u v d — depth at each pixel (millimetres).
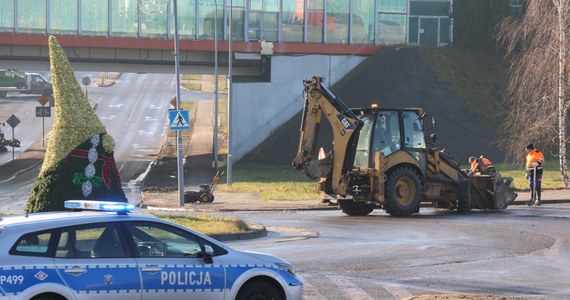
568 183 152375
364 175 101062
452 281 53688
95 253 36031
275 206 120062
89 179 79688
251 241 75125
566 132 160000
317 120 102812
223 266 38156
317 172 102000
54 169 79375
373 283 52656
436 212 109188
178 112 125875
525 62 156375
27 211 80062
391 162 100750
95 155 80188
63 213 37812
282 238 77750
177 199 138875
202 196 130000
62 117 80125
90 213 37469
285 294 39250
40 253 35031
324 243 73500
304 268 58656
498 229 84750
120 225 36906
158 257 37156
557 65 152375
